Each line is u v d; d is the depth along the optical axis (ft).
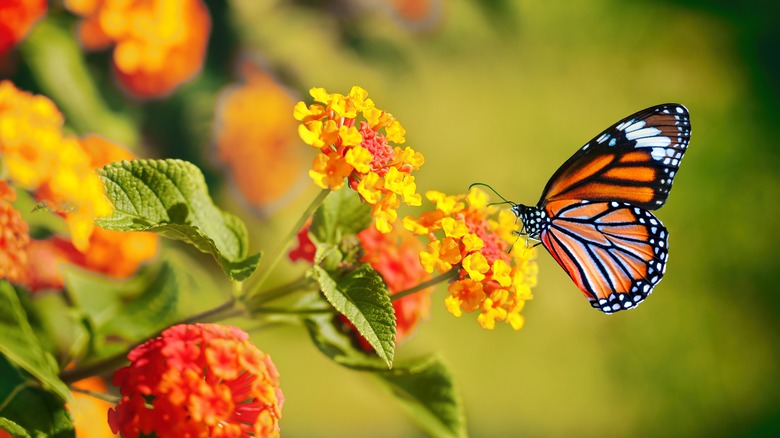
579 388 3.53
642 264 2.07
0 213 1.85
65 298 2.08
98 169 1.82
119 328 1.93
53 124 1.90
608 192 2.06
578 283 2.09
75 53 2.35
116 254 2.13
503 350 3.43
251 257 1.83
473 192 1.91
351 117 1.83
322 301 1.90
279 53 2.76
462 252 1.86
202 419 1.75
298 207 2.71
